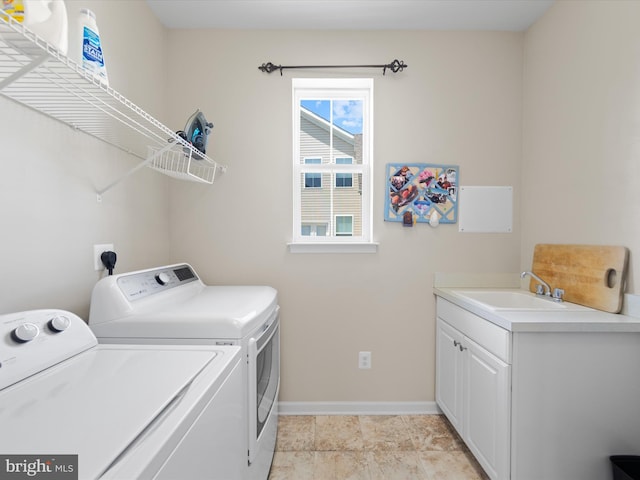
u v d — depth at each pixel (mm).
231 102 2072
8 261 980
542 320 1309
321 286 2109
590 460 1312
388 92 2092
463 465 1645
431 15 1942
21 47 724
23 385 719
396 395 2127
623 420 1311
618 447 1311
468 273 2121
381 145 2098
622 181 1440
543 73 1922
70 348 884
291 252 2102
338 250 2096
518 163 2121
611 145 1491
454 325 1832
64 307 1192
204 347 985
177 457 577
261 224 2098
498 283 2117
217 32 2062
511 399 1314
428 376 2133
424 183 2104
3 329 763
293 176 2139
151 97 1881
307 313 2111
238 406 985
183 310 1294
